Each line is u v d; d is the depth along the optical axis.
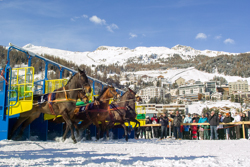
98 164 4.27
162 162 4.62
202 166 4.29
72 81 10.10
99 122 14.24
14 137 10.38
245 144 10.69
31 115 10.31
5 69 9.86
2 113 9.68
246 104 168.38
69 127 9.86
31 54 10.82
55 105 9.99
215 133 15.23
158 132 17.48
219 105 186.38
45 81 11.84
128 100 13.05
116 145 9.05
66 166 4.05
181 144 10.45
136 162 4.55
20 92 9.93
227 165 4.45
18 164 4.20
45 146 7.84
